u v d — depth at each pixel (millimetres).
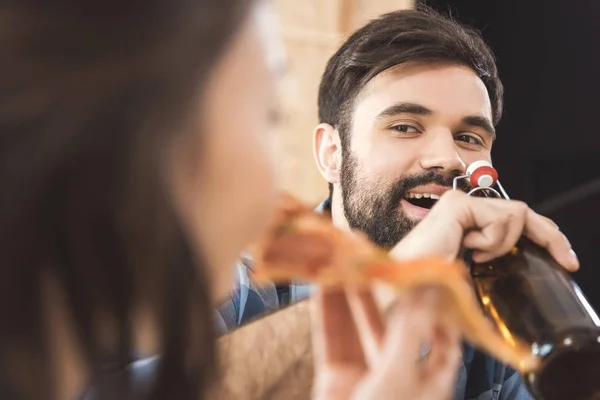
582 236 2340
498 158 2459
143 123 301
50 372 332
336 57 1232
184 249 318
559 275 644
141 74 300
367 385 387
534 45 2410
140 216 306
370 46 1176
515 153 2443
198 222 352
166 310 318
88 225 305
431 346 416
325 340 443
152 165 305
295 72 1768
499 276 659
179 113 310
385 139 1132
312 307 626
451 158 1095
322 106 1267
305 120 1767
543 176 2436
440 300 396
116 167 301
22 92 293
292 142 1752
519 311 628
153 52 300
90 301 320
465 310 395
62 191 301
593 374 588
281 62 402
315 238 404
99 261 312
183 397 326
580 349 589
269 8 387
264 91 375
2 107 292
